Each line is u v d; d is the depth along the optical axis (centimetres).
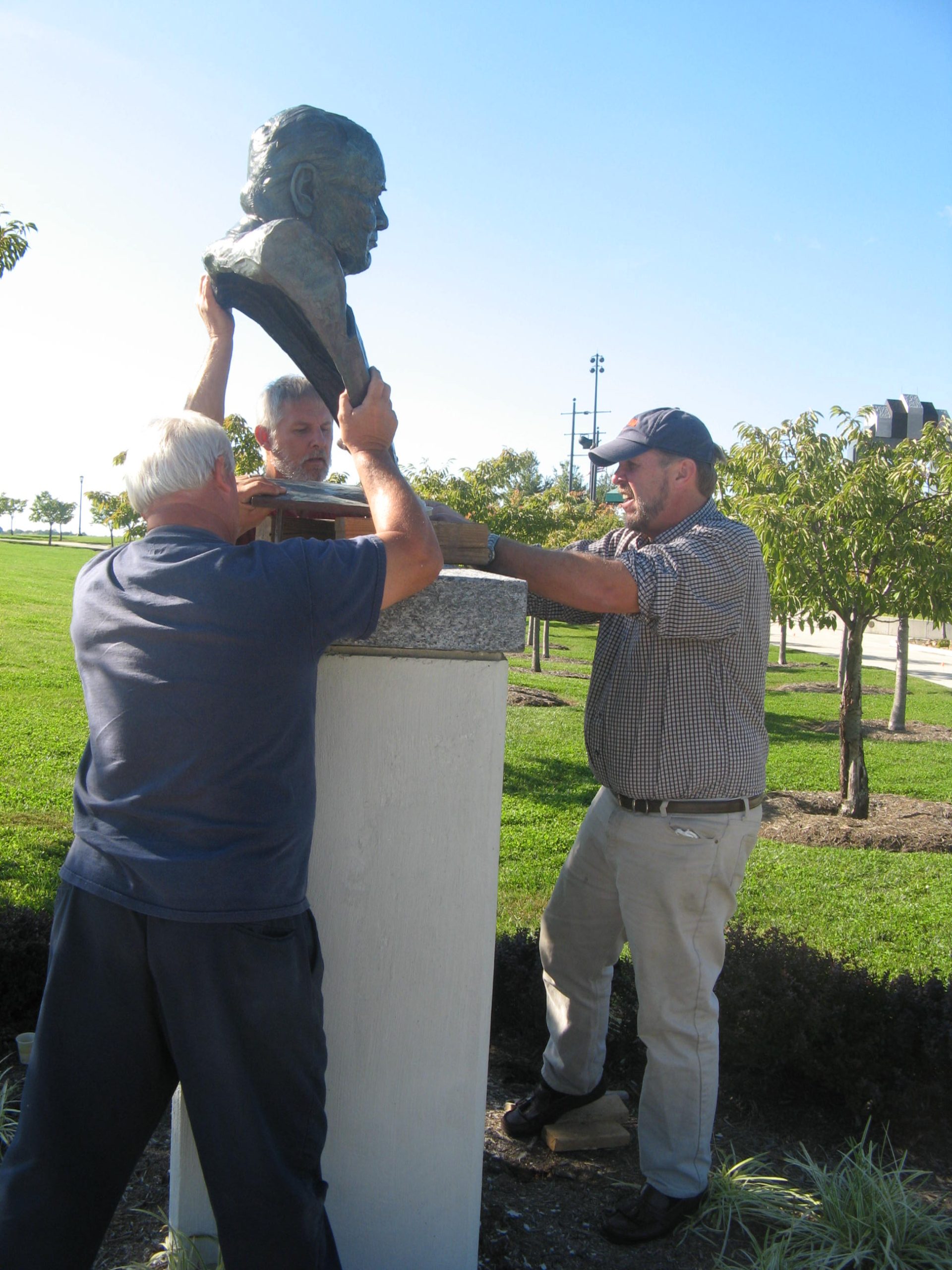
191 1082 163
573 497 2969
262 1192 165
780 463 863
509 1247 240
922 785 1059
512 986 348
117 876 163
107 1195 171
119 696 166
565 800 860
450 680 204
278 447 318
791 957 342
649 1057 251
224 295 232
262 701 165
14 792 746
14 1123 268
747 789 250
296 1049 169
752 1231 253
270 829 166
